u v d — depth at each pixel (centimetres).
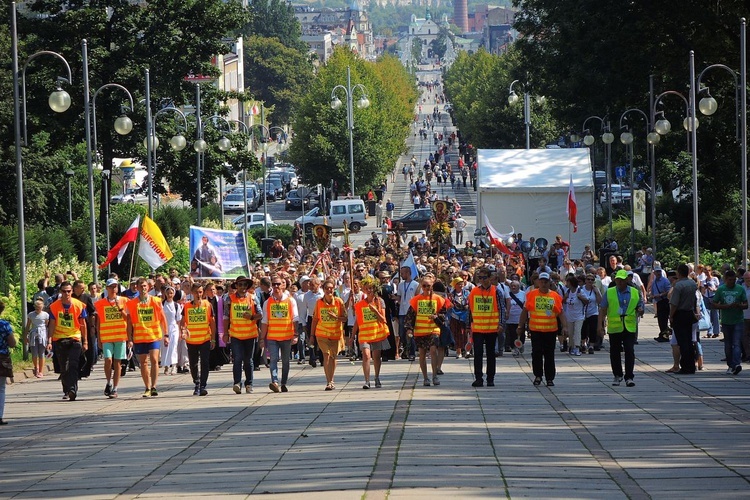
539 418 2867
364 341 3641
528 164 8675
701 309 4728
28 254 6688
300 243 10700
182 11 9112
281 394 3584
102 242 8256
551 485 2009
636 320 3562
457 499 1888
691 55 6284
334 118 15688
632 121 9069
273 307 3641
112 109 8850
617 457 2295
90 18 8750
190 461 2377
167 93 9031
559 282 4753
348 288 4888
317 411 3100
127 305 3669
